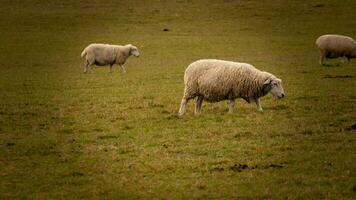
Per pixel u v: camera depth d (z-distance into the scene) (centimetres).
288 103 5266
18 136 4200
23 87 6994
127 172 3244
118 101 5694
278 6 15850
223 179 3069
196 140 3853
